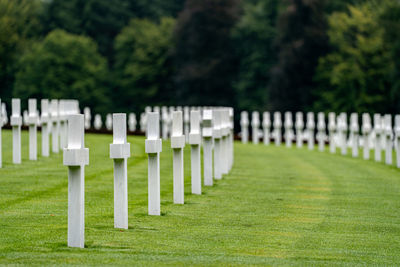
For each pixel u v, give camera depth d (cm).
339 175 4634
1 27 11025
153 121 2681
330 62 14500
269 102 15212
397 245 2423
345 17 13175
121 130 2308
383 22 11931
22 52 12656
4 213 2677
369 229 2705
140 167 4344
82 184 2097
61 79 15875
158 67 17250
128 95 17412
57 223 2495
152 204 2752
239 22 16838
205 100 16500
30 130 4406
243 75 16350
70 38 16162
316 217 2933
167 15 19600
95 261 1956
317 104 14375
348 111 12850
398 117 5266
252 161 5469
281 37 15375
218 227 2606
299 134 7631
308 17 15025
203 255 2119
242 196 3459
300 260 2119
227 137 4500
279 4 16450
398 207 3294
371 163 5662
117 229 2434
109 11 18550
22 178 3622
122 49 17650
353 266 2072
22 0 11750
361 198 3562
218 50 16738
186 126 7062
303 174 4625
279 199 3425
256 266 2003
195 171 3431
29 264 1892
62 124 5066
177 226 2564
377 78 12025
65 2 18238
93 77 16525
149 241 2277
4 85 14125
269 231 2581
